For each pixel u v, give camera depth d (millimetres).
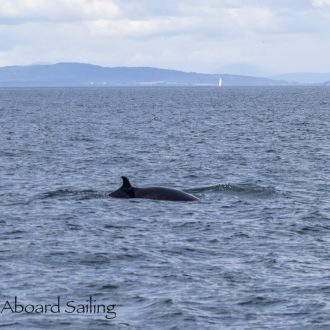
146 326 58906
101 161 170125
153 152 191250
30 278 70750
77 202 111062
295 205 110375
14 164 161750
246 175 145875
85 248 82438
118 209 105750
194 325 59125
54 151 191500
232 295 66250
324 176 143875
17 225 94750
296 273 73375
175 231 92188
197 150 196250
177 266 75562
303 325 59000
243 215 102125
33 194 119625
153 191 114438
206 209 106188
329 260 78562
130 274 72562
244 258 79125
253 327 58625
